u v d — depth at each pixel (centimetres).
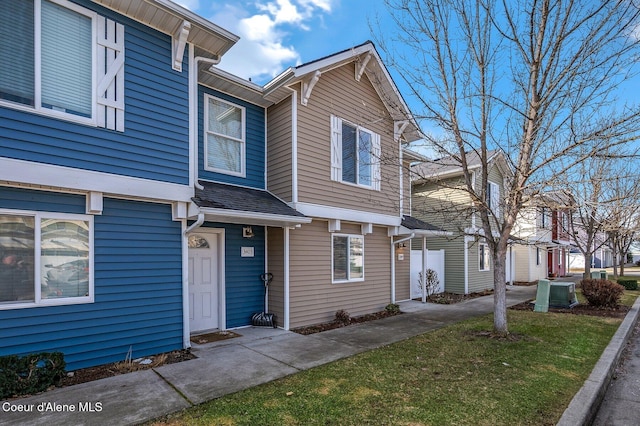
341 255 912
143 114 559
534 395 414
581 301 1185
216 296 750
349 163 916
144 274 563
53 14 484
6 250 450
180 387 441
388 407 384
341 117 891
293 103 784
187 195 602
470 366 518
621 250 2083
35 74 462
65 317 484
